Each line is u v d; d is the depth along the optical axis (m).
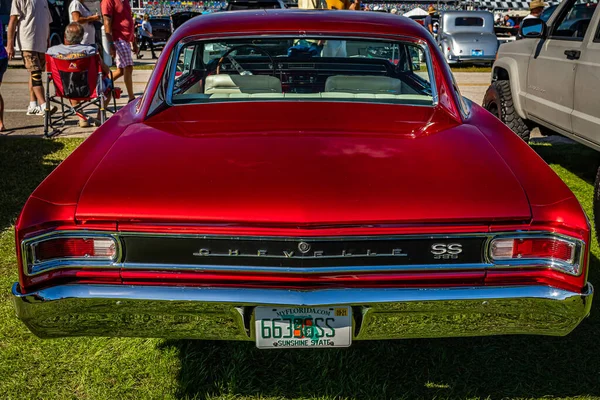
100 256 2.02
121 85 10.51
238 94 2.92
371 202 2.00
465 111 2.90
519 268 2.04
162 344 2.81
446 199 2.03
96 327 2.09
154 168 2.16
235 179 2.09
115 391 2.47
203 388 2.50
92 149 2.35
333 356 2.73
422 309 2.03
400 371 2.64
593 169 5.75
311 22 3.14
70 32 6.54
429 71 3.01
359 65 3.40
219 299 2.00
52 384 2.52
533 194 2.07
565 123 4.71
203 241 2.00
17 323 2.98
